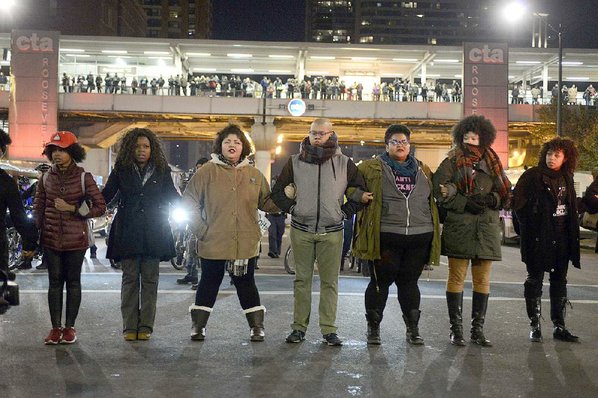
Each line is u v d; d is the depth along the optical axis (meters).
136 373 5.15
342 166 6.41
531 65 49.78
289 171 6.42
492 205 6.32
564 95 43.06
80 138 44.03
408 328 6.46
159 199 6.52
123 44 45.88
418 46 46.09
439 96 43.34
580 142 37.12
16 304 4.82
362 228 6.31
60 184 6.25
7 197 5.35
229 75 60.97
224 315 7.82
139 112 42.16
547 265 6.67
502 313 8.34
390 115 42.66
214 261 6.46
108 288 10.02
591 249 23.72
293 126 46.12
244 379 5.02
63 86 42.31
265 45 46.38
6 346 6.04
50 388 4.71
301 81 44.81
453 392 4.78
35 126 39.94
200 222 6.44
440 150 47.94
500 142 40.00
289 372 5.24
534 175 6.74
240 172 6.50
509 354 6.05
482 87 40.03
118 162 6.53
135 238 6.33
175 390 4.70
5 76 43.59
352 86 46.25
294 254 6.47
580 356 6.01
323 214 6.29
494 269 15.09
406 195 6.33
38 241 6.16
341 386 4.87
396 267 6.39
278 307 8.49
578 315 8.36
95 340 6.34
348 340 6.53
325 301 6.37
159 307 8.38
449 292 6.59
